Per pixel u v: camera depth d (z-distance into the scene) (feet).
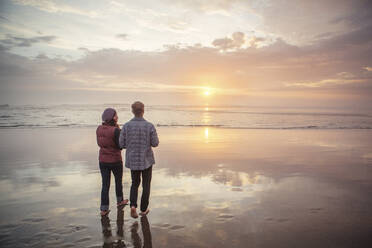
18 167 19.19
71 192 13.57
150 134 9.95
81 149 26.94
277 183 15.38
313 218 10.19
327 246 7.95
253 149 27.96
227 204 11.82
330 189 14.16
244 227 9.35
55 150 26.30
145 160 9.83
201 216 10.40
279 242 8.20
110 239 8.41
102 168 10.78
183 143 31.99
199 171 18.38
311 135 41.11
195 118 86.07
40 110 116.88
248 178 16.49
